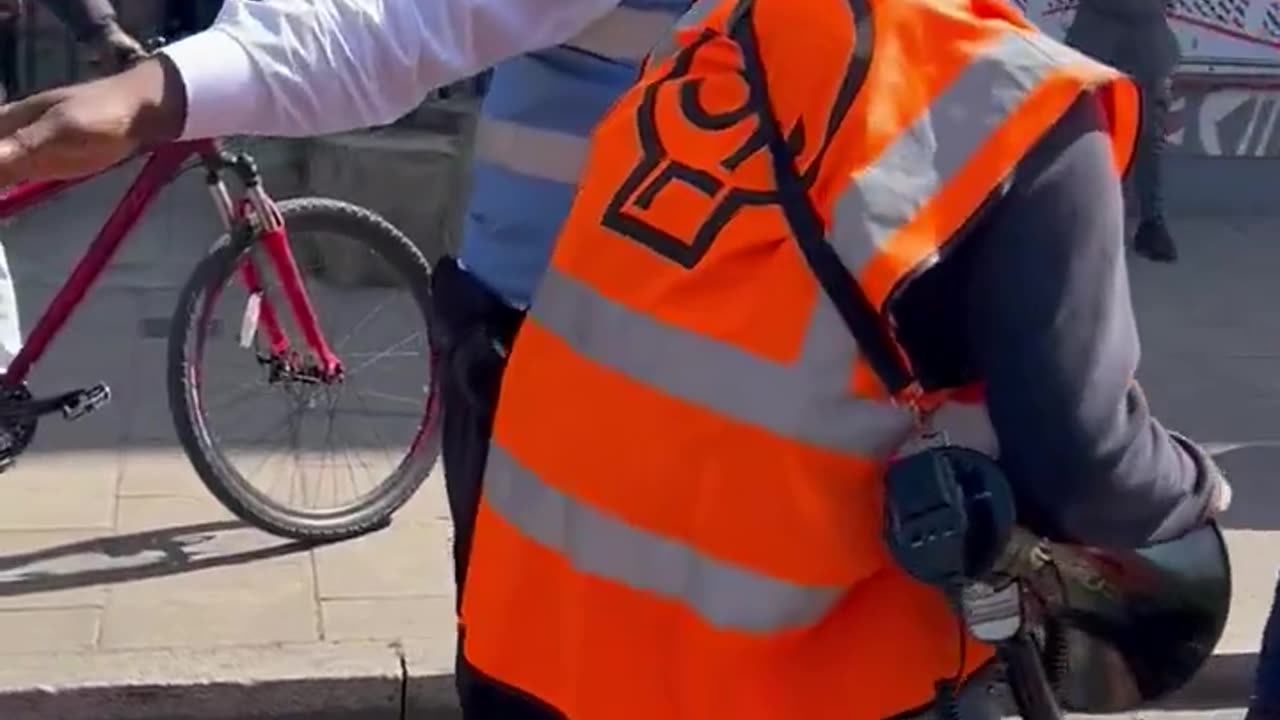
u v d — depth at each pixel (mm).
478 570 1820
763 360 1598
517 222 2154
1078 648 1739
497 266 2184
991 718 1745
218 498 4578
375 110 1836
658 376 1658
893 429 1596
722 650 1628
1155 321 7383
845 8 1631
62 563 4516
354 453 4938
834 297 1563
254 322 4562
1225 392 6523
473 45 1887
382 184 7078
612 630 1688
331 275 5008
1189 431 6098
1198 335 7207
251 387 4891
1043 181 1537
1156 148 8180
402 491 4805
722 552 1620
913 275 1508
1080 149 1553
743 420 1607
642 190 1706
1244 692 4496
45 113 1602
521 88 2135
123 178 7035
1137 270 8164
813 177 1593
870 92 1573
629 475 1670
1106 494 1600
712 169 1659
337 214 4773
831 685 1652
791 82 1639
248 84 1724
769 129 1635
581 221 1758
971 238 1554
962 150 1541
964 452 1591
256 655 4137
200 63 1693
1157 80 8078
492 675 1799
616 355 1691
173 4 9422
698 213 1654
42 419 5355
